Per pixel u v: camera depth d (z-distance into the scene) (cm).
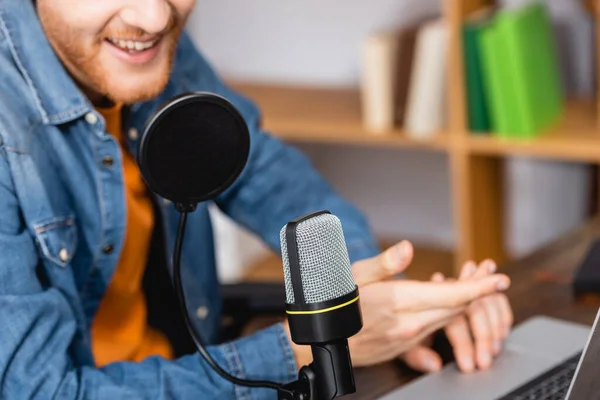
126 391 129
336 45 373
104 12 134
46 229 140
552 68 312
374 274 140
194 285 174
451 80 295
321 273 103
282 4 377
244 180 182
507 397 133
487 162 316
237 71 391
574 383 106
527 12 296
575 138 287
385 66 307
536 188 349
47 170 145
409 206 374
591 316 160
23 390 125
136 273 167
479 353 145
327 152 381
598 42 298
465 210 308
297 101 353
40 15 143
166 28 138
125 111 160
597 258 178
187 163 113
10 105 139
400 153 370
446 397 135
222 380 133
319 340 104
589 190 333
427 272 337
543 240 353
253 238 360
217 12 387
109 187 153
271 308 182
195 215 172
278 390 110
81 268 155
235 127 115
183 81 175
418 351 147
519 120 290
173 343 176
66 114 146
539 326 156
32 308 128
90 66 141
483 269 151
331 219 105
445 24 304
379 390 141
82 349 150
